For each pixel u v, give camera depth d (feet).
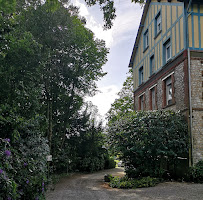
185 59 38.29
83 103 63.72
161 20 48.14
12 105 21.12
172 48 42.96
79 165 64.64
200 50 38.50
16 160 17.21
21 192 17.10
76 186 36.73
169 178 37.88
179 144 35.78
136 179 36.01
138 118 38.70
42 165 23.65
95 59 58.49
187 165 36.19
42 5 43.19
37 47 24.84
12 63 22.00
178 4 41.47
